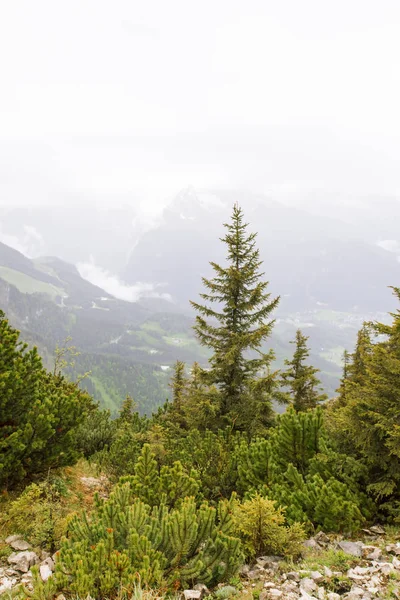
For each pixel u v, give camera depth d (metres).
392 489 6.62
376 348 7.59
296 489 7.32
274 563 5.43
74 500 8.03
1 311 8.52
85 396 13.56
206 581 4.75
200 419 16.19
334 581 4.75
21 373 8.03
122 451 10.87
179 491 6.66
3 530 6.29
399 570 4.86
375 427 7.04
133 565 4.29
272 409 15.72
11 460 6.95
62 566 4.20
